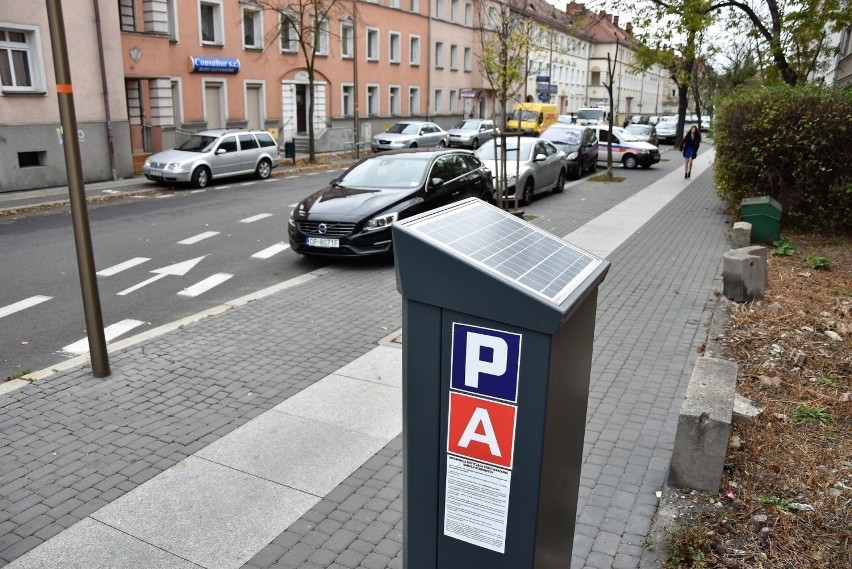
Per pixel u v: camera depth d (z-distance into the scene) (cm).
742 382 558
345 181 1149
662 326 729
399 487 425
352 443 480
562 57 6444
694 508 387
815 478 408
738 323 714
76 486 425
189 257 1112
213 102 3028
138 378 593
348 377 595
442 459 218
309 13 3206
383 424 509
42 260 1088
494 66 2036
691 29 1708
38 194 1828
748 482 410
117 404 543
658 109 10850
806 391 532
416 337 212
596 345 673
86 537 375
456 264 198
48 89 1948
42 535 376
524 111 3956
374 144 3300
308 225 1016
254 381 588
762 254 809
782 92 1260
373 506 404
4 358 670
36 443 480
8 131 1859
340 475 438
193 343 681
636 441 480
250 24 3188
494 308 196
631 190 2052
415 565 234
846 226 1240
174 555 360
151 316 806
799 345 637
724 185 1387
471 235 226
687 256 1095
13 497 413
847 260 1018
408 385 218
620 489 416
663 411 528
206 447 473
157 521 389
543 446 203
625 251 1134
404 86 4441
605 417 517
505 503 212
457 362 207
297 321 755
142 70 2412
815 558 340
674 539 356
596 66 7562
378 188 1098
